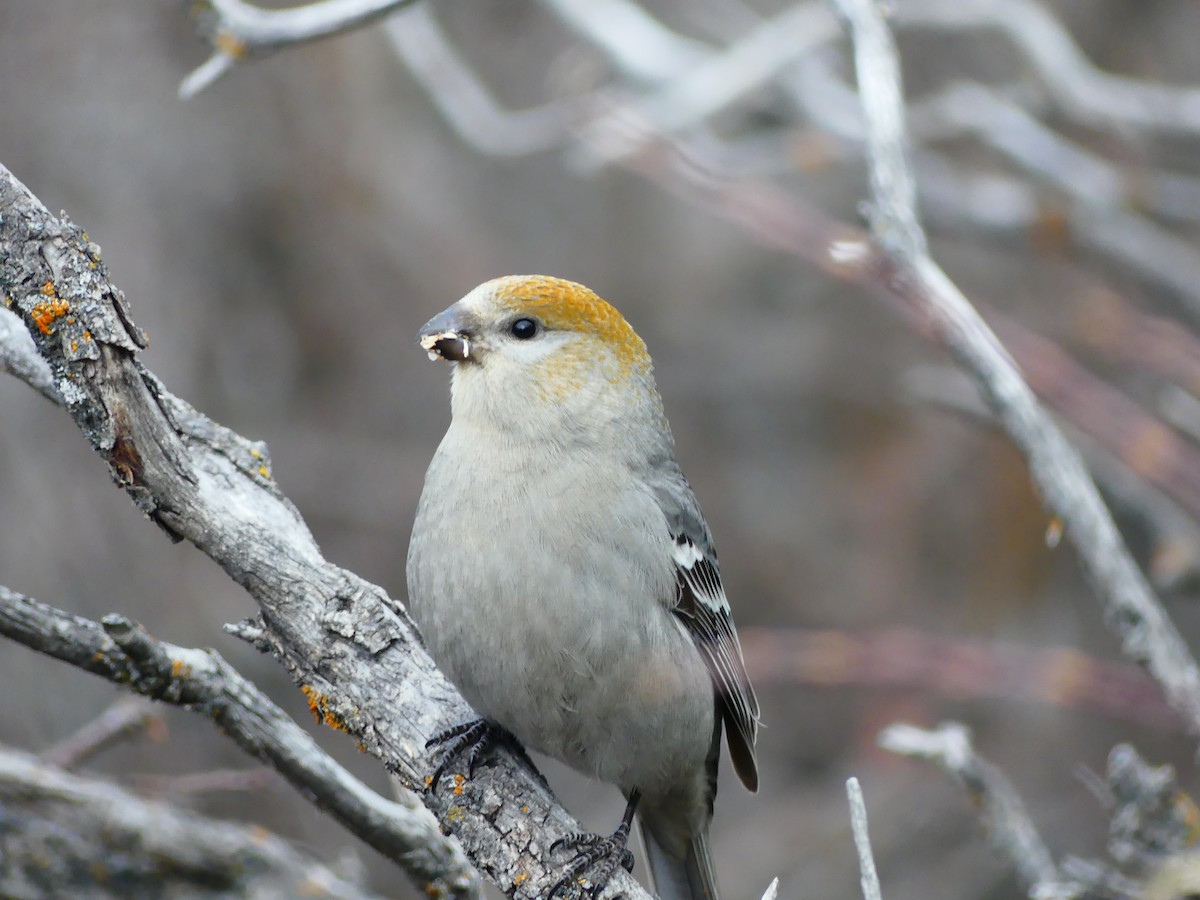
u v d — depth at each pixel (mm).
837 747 14070
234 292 14008
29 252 5457
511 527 6434
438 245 14914
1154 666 6176
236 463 6188
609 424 6770
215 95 13992
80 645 5508
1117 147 13844
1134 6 15211
